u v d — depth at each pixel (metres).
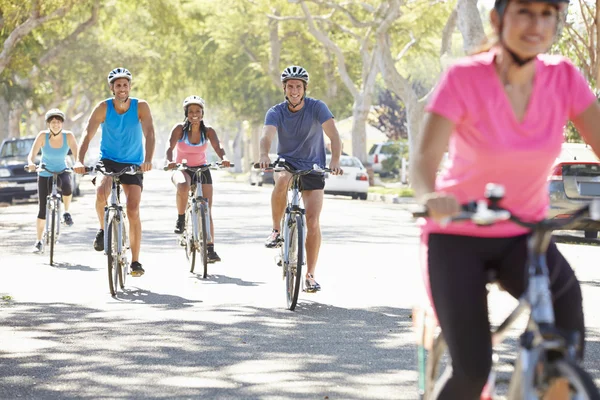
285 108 21.89
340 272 28.53
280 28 113.44
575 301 8.80
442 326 9.08
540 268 8.36
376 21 83.19
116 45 124.31
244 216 52.84
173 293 24.41
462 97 8.78
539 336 8.04
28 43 79.56
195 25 106.56
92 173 25.05
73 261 31.62
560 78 9.01
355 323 20.16
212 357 16.81
